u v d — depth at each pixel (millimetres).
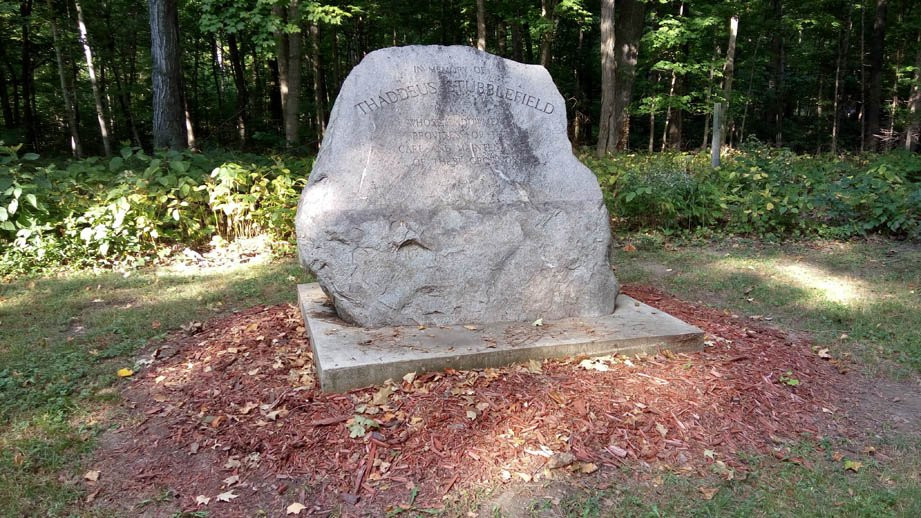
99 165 9477
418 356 3984
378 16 20875
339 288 4535
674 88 21594
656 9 24812
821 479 3244
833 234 9492
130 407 4012
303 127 21031
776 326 5762
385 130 4613
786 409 3932
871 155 15258
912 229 9195
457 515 2898
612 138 17000
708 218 9852
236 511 2947
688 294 6762
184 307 6168
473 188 4723
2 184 7625
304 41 20016
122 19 20500
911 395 4344
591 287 4934
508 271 4762
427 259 4621
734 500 3057
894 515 2959
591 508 2947
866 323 5777
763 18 21891
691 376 4141
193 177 9094
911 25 19625
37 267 7523
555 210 4820
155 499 3051
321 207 4457
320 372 3885
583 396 3779
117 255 8172
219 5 13383
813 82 26891
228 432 3551
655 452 3363
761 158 12023
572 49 27734
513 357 4160
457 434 3410
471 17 23297
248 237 9008
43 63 21875
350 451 3297
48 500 3051
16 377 4391
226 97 28953
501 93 4887
